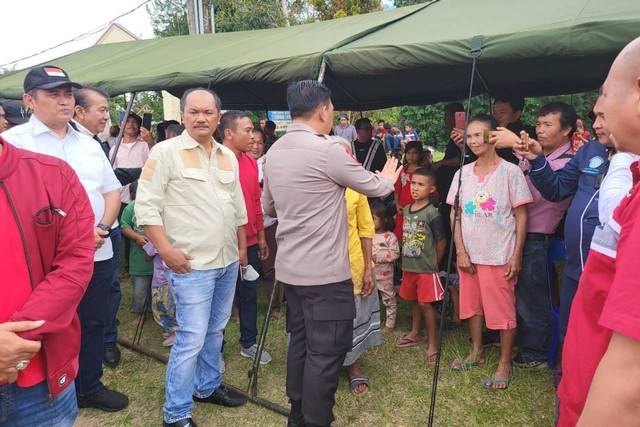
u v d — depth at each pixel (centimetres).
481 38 232
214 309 243
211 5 1009
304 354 219
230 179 234
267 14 1332
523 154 227
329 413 205
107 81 431
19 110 350
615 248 89
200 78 353
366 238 255
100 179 247
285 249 210
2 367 113
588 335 97
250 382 262
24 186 124
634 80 81
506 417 239
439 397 259
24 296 123
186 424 223
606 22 203
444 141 1285
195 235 219
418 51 250
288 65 298
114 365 301
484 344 316
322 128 212
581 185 220
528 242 268
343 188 206
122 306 412
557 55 218
